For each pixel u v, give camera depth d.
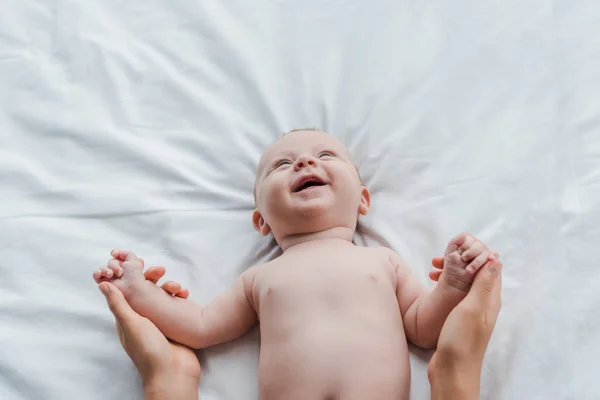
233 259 1.31
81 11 1.61
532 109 1.37
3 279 1.30
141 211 1.37
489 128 1.37
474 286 1.05
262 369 1.10
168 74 1.53
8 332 1.24
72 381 1.19
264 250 1.31
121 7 1.63
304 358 1.05
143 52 1.56
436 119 1.39
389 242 1.28
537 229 1.24
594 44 1.43
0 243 1.34
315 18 1.56
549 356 1.12
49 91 1.52
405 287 1.17
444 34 1.49
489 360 1.13
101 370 1.20
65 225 1.36
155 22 1.60
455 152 1.35
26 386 1.19
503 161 1.32
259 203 1.28
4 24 1.62
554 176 1.28
